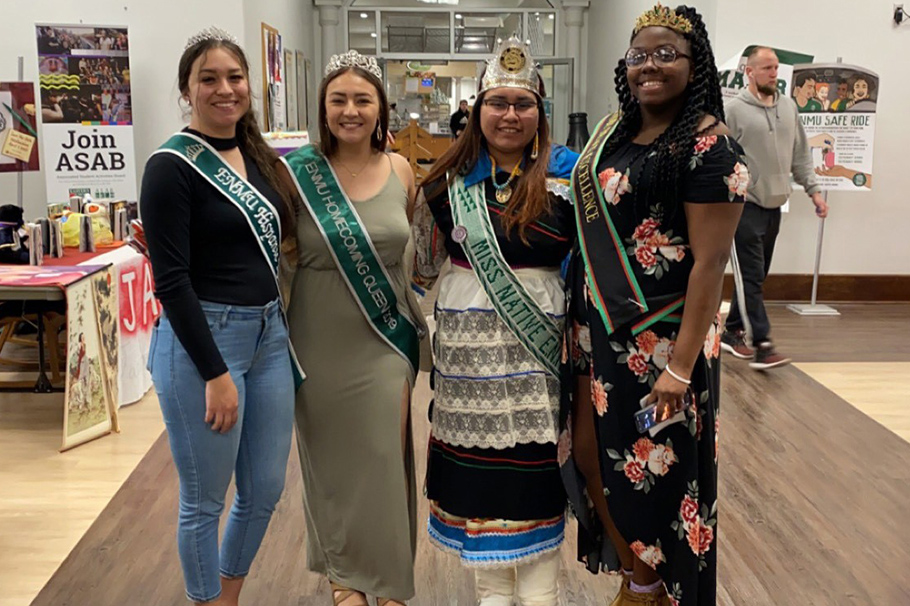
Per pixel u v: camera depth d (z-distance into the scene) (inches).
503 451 77.9
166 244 70.0
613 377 72.7
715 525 73.3
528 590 80.9
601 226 71.9
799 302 245.3
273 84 273.3
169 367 73.9
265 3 264.5
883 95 237.5
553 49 435.8
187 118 85.9
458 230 76.9
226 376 73.1
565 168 77.8
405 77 430.0
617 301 71.3
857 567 100.8
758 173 174.9
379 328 81.0
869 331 213.6
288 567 99.6
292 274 82.2
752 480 125.0
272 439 79.4
